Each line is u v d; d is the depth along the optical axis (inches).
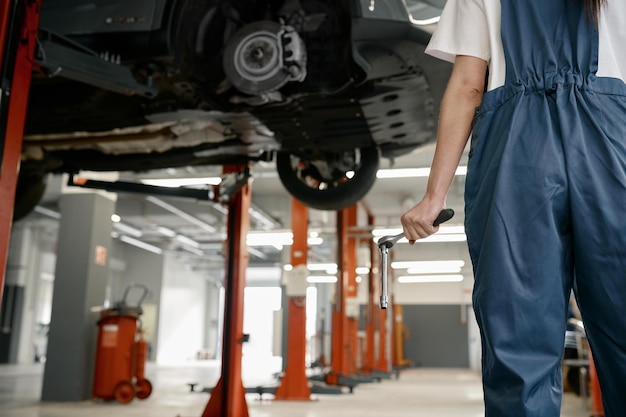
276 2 110.5
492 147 29.3
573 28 29.2
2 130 79.5
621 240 25.4
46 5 104.4
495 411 25.8
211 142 137.3
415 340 781.3
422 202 31.4
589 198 26.1
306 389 263.0
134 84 99.2
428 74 102.9
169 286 773.3
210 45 112.0
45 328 647.1
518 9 30.6
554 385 25.8
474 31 32.1
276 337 637.3
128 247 767.7
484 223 28.5
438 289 773.9
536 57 29.3
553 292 25.9
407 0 142.8
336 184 153.4
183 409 231.5
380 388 358.6
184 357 818.2
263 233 457.4
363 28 97.6
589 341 27.5
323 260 734.5
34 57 86.2
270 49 106.7
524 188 27.0
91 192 277.9
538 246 26.2
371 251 525.0
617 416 27.0
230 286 170.4
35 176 157.5
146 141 136.9
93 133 135.3
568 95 27.9
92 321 269.9
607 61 28.3
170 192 165.3
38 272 620.7
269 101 110.8
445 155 31.2
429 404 258.2
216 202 170.9
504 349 25.8
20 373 451.5
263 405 241.9
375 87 107.7
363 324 624.4
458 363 762.2
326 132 126.9
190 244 660.1
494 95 30.1
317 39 109.9
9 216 80.3
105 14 102.2
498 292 26.2
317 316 792.3
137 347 265.6
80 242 273.3
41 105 119.4
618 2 29.2
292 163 150.6
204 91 112.6
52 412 219.5
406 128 124.2
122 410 227.5
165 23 100.7
